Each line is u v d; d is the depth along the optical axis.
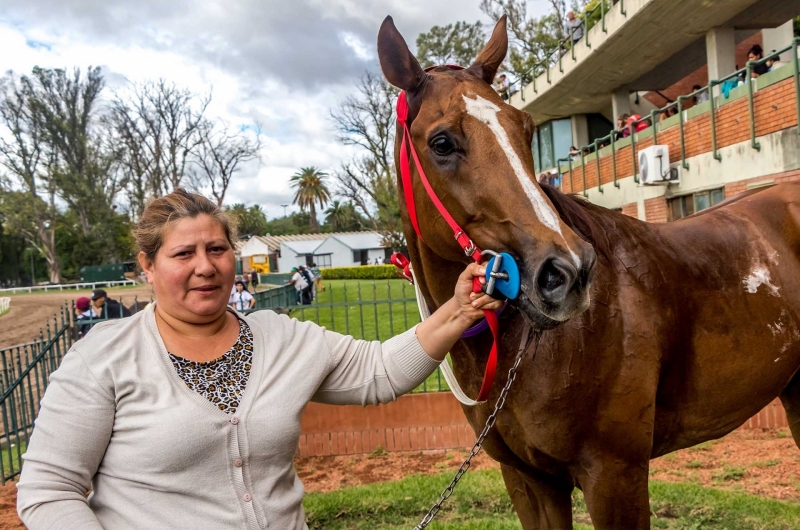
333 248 54.34
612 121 18.53
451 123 1.64
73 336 5.73
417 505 3.85
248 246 57.94
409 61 1.79
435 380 6.27
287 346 1.55
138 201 38.94
